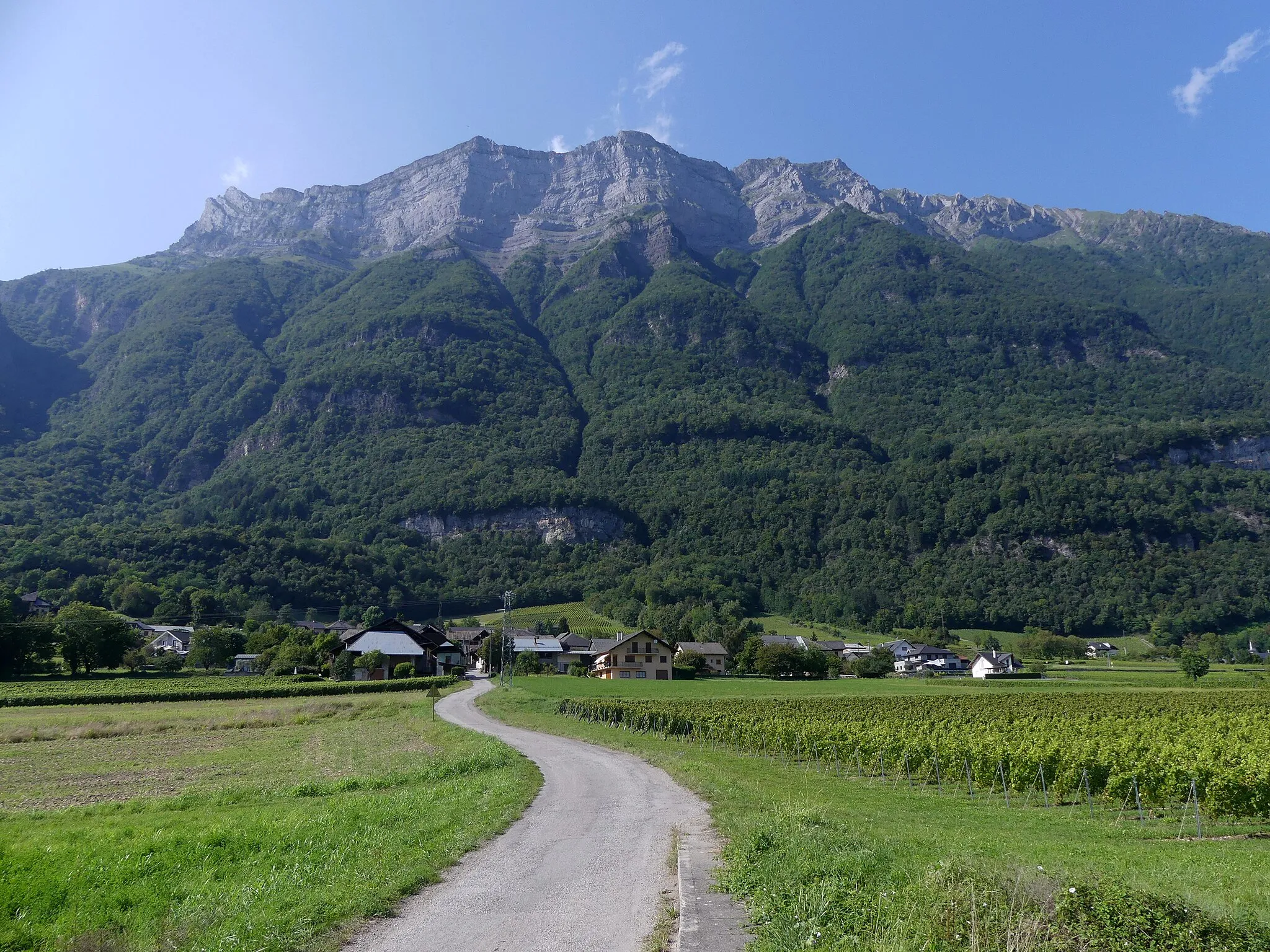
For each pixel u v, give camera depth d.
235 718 59.97
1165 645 150.75
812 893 12.24
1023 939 9.76
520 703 70.31
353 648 106.62
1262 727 44.00
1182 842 21.45
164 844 18.61
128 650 105.31
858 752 36.69
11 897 14.51
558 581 198.50
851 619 173.12
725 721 47.06
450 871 16.23
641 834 19.62
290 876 15.64
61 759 41.56
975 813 26.34
